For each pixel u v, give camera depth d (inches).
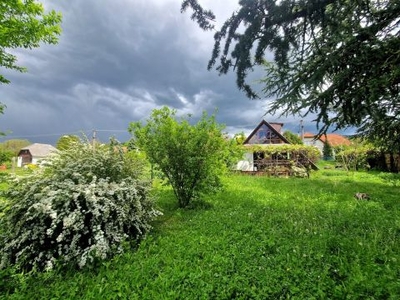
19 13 306.3
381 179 628.4
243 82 160.2
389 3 157.8
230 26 148.9
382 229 192.4
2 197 165.2
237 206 284.5
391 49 156.9
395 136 237.1
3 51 330.6
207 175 297.3
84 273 136.0
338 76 170.9
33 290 119.4
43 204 147.4
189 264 139.7
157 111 288.4
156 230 206.1
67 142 213.5
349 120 188.1
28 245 152.0
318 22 151.2
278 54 154.8
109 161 205.5
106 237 162.2
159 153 286.8
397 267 125.9
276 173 859.4
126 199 182.2
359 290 105.9
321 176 793.6
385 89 156.1
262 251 153.3
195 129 290.7
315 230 194.7
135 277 124.5
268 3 138.3
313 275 120.5
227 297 108.7
